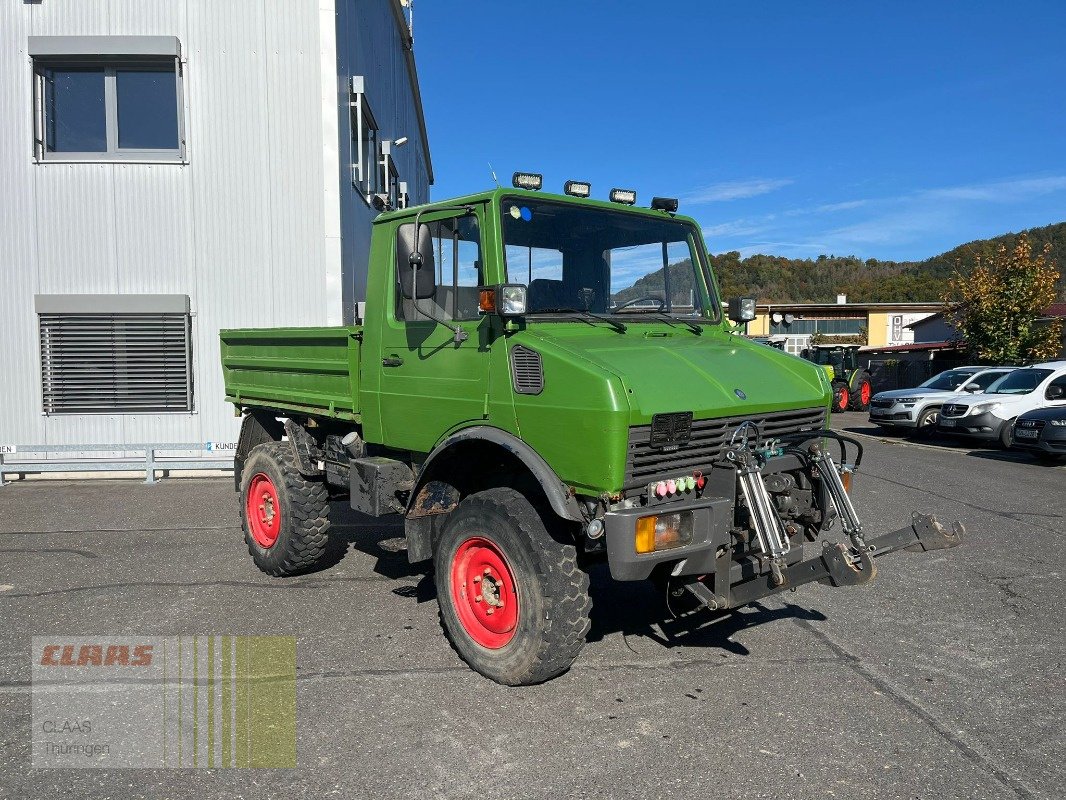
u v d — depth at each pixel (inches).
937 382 756.0
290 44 462.9
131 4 453.1
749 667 179.3
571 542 163.2
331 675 173.6
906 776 133.3
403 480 204.4
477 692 165.0
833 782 131.2
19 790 128.6
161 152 465.7
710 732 148.3
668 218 212.8
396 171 743.7
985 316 1004.6
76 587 237.0
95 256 459.2
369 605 220.7
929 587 241.8
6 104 450.3
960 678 173.9
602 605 221.5
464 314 184.1
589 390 152.2
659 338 194.7
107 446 428.1
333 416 225.6
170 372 467.8
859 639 197.5
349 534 303.9
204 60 458.9
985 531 316.5
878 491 407.5
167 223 462.3
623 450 150.4
